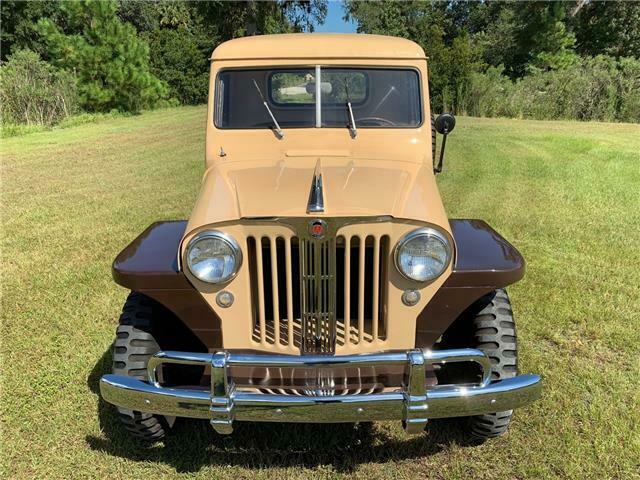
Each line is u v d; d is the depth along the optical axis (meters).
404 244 2.46
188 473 2.83
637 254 5.50
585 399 3.29
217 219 2.46
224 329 2.62
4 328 4.16
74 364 3.70
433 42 22.33
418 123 3.36
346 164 2.98
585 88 18.59
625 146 11.89
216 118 3.36
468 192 7.89
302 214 2.40
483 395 2.34
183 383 2.98
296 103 3.33
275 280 2.50
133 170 9.93
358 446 3.00
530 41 30.36
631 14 29.33
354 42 3.36
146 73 22.05
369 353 2.56
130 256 2.71
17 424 3.15
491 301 2.80
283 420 2.36
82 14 19.86
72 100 18.81
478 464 2.85
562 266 5.21
